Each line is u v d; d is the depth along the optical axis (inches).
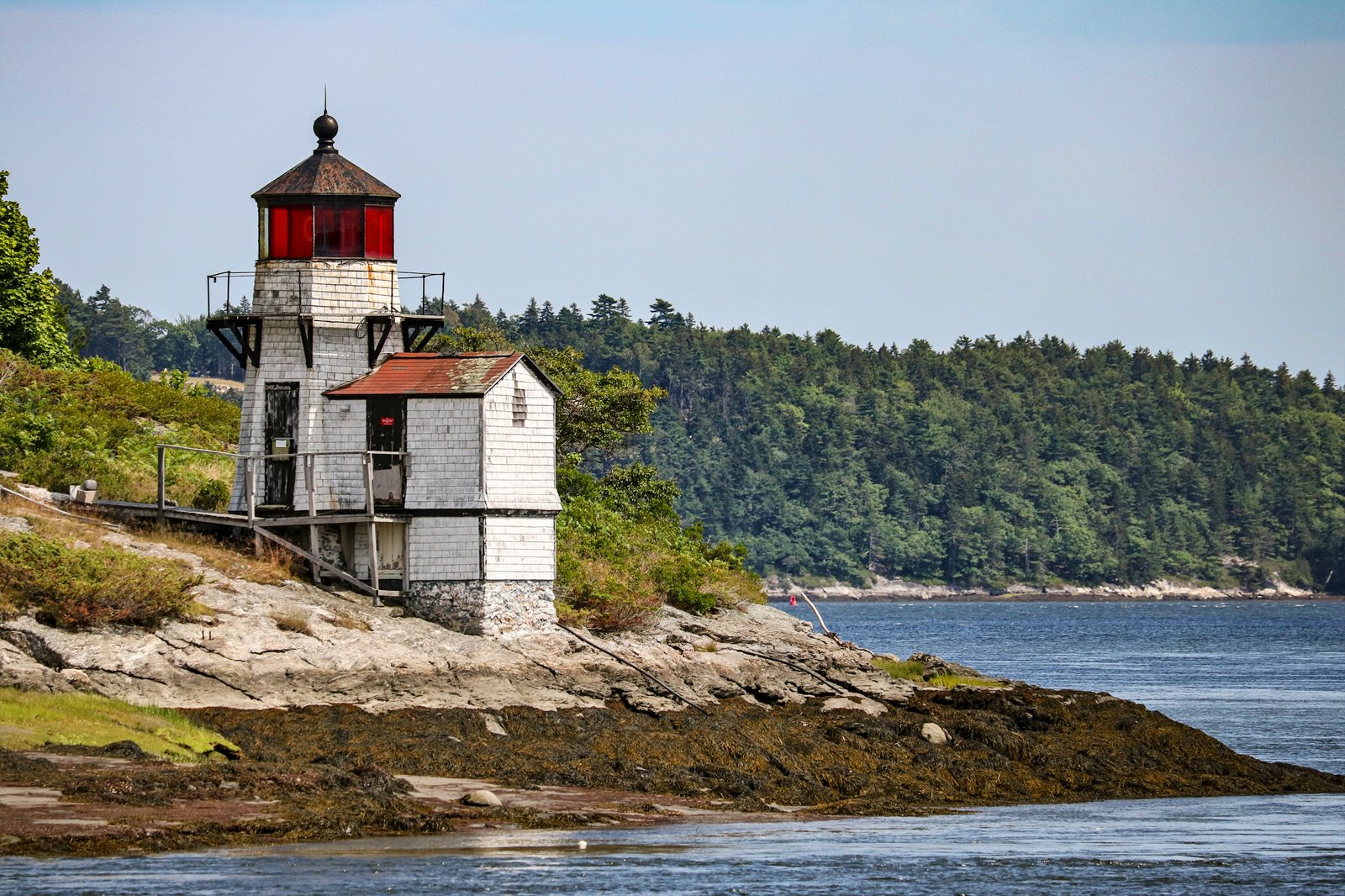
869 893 4350.4
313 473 6958.7
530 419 7047.2
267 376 7160.4
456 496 6879.9
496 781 5575.8
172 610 6038.4
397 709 6220.5
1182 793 6309.1
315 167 7224.4
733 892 4286.4
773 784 5915.4
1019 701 7342.5
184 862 4362.7
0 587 5816.9
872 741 6505.9
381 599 6889.8
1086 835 5285.4
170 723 5541.3
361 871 4343.0
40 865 4264.3
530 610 6953.7
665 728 6441.9
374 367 7209.6
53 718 5354.3
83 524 6678.2
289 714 5969.5
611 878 4382.4
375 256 7253.9
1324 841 5221.5
